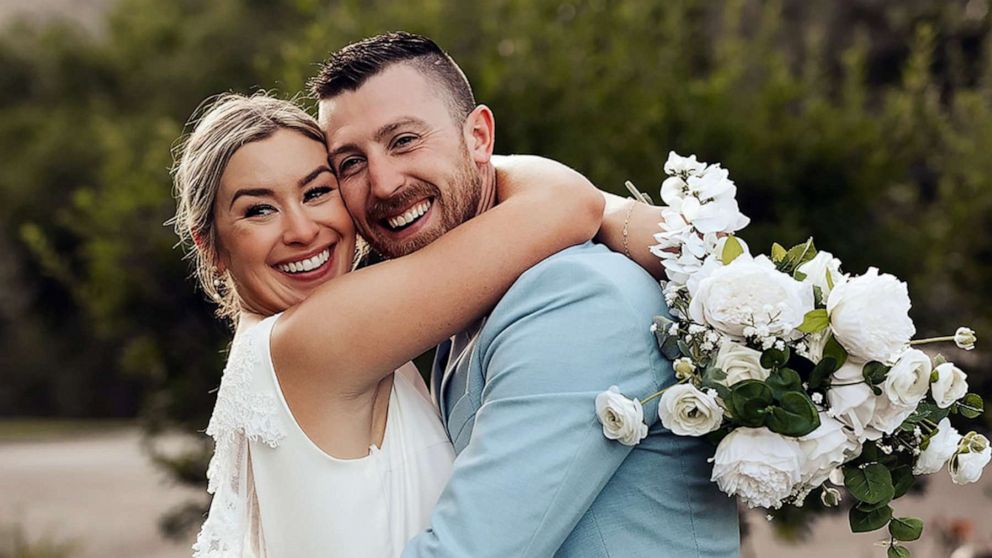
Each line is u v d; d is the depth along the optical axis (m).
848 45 15.38
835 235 6.22
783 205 6.14
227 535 2.38
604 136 6.12
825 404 2.14
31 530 11.01
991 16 9.65
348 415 2.34
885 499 2.18
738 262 2.12
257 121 2.48
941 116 7.11
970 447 2.25
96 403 21.98
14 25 25.20
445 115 2.45
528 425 2.17
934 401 2.24
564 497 2.13
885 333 2.04
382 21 6.40
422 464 2.44
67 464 15.80
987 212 6.83
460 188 2.45
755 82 7.00
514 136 6.05
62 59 22.33
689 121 6.30
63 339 20.81
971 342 2.14
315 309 2.31
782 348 2.08
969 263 6.84
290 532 2.32
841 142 6.24
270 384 2.35
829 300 2.10
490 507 2.13
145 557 9.93
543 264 2.30
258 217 2.47
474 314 2.32
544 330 2.22
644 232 2.41
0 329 21.95
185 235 2.78
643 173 5.98
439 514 2.20
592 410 2.16
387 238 2.48
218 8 18.36
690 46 7.23
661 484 2.27
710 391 2.09
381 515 2.34
